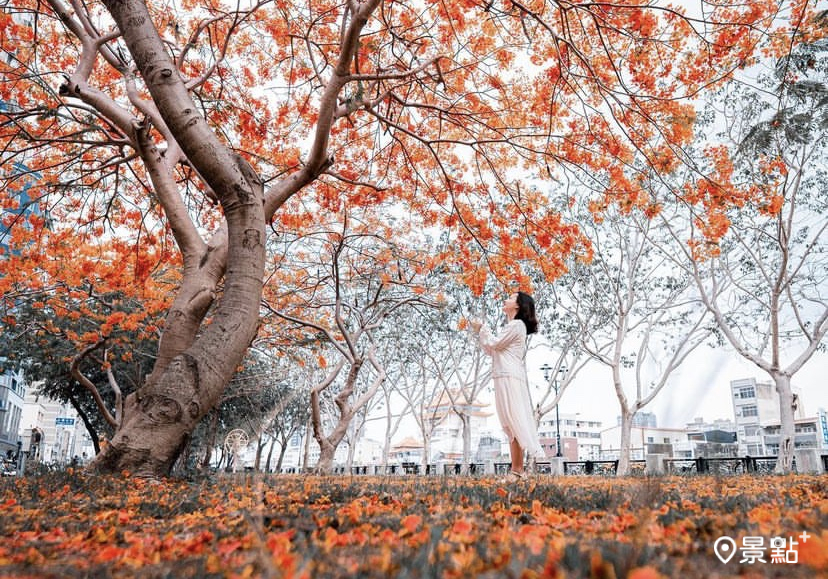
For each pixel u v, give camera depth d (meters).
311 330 18.27
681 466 19.05
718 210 7.87
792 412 16.03
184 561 1.87
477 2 7.86
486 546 1.85
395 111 10.29
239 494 4.17
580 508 3.28
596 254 20.14
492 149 9.91
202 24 8.41
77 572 1.71
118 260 12.20
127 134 7.39
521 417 6.49
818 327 16.47
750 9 6.97
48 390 20.19
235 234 5.89
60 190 10.48
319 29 9.91
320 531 2.29
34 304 12.86
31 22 10.15
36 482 4.93
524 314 6.91
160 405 5.40
